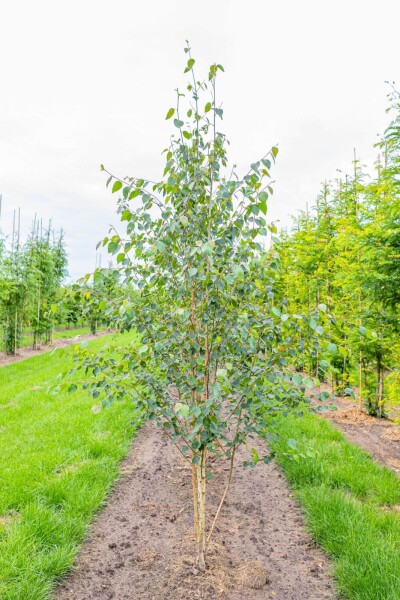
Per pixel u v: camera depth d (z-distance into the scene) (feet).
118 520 12.26
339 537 10.65
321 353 8.25
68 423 20.49
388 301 19.13
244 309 8.66
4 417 21.81
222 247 8.50
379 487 13.89
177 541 11.06
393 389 20.38
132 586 9.11
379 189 18.79
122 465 16.65
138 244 8.61
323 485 13.56
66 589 9.04
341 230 25.67
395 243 18.16
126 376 8.68
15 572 8.97
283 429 19.75
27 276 53.36
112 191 8.27
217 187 8.86
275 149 7.86
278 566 10.09
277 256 8.51
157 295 9.31
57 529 10.88
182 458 17.57
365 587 8.69
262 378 8.23
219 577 9.34
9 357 50.57
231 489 14.79
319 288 34.73
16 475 14.06
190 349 8.72
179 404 7.07
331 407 8.89
